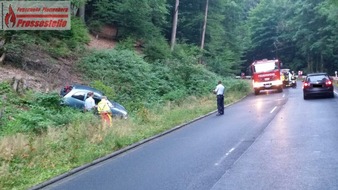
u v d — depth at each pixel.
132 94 23.36
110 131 13.77
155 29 36.91
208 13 50.44
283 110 19.98
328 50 58.75
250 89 41.69
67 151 11.53
